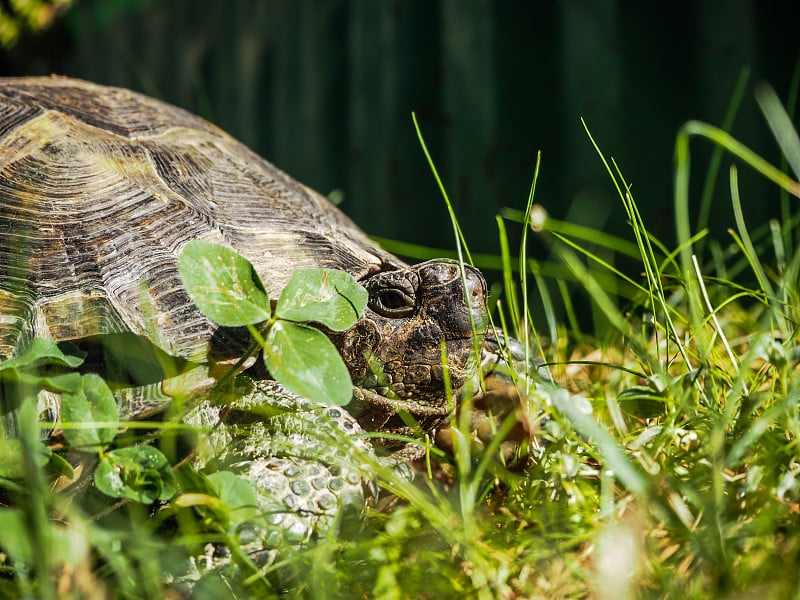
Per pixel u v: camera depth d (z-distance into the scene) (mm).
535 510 588
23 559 560
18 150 635
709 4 824
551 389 598
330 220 661
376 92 1128
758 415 598
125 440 583
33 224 622
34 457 568
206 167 652
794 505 577
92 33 1637
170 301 615
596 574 567
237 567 581
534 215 663
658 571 564
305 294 593
